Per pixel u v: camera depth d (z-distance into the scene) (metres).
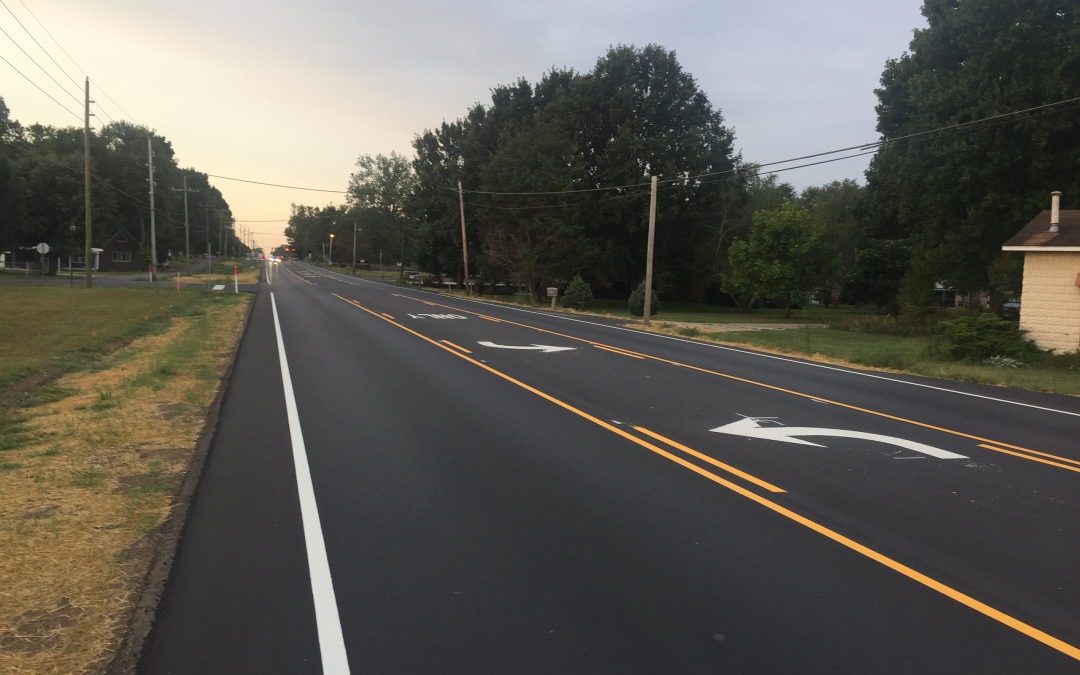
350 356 15.02
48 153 67.31
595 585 4.28
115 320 22.08
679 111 49.12
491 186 43.78
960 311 28.91
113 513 5.31
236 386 11.26
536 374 13.05
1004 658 3.50
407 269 117.31
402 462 6.96
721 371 14.50
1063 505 5.98
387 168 107.62
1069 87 24.27
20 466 6.46
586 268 43.09
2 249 57.25
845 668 3.39
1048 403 11.63
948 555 4.83
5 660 3.29
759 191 57.59
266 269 100.31
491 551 4.78
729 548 4.89
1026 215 25.75
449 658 3.43
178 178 118.00
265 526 5.18
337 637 3.60
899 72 33.53
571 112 48.56
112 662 3.32
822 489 6.31
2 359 13.64
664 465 7.01
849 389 12.62
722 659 3.45
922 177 29.41
